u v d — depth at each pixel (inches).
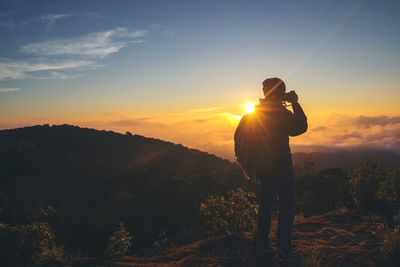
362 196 238.2
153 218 1202.0
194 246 137.9
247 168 116.1
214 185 1130.7
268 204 115.3
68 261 126.3
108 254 172.9
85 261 123.6
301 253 124.6
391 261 117.8
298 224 175.5
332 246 135.8
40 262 139.1
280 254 113.3
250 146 113.0
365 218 187.3
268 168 110.6
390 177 234.2
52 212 1358.3
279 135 110.9
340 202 303.9
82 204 1756.9
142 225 1187.3
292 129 110.7
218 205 165.2
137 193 1592.0
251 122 112.9
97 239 1205.7
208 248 131.1
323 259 119.3
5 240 145.3
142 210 1316.4
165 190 1362.0
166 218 1170.0
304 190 446.6
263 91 116.3
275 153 110.3
